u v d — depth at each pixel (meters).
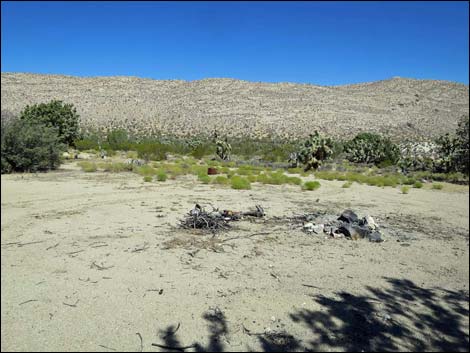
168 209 12.53
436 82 153.25
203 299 5.99
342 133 97.75
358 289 6.64
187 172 25.41
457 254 8.88
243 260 7.77
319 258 8.12
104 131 85.81
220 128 101.06
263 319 5.47
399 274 7.45
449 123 112.06
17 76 134.12
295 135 94.19
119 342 4.80
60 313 5.41
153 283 6.48
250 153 50.25
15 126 23.16
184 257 7.79
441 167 33.34
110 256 7.71
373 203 15.91
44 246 8.24
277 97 134.00
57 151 24.66
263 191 18.05
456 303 6.26
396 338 5.15
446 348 4.97
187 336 4.98
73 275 6.71
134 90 135.62
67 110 34.25
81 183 18.36
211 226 10.13
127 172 24.02
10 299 5.75
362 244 9.30
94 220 10.67
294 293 6.36
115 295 6.00
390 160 39.88
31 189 16.00
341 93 144.25
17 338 4.79
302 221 11.19
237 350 4.73
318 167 32.66
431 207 15.47
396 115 117.88
